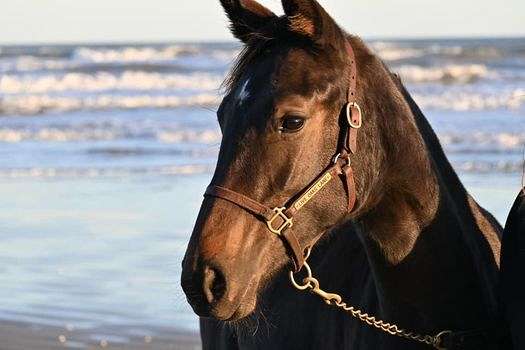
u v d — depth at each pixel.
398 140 4.13
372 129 4.05
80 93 39.66
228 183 3.79
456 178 4.54
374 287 4.57
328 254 5.10
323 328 4.91
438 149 4.49
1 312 10.46
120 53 54.78
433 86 38.41
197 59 55.09
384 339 4.41
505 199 15.27
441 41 103.75
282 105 3.76
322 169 3.91
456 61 51.19
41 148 23.98
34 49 83.06
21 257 12.84
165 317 10.23
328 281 4.98
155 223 14.82
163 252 12.88
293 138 3.79
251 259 3.79
